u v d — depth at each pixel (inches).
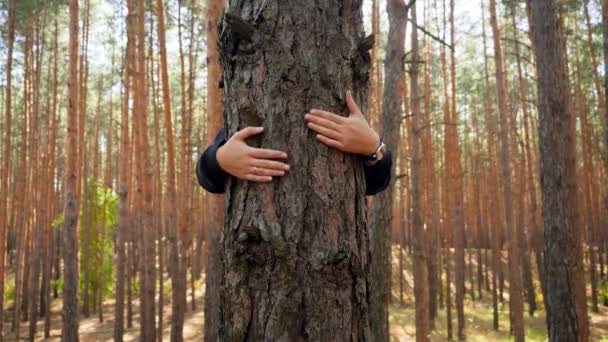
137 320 636.1
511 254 426.0
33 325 542.6
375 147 59.6
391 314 601.0
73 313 362.0
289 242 54.6
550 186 211.8
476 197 834.2
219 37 63.9
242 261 55.6
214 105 287.6
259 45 58.3
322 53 58.6
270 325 53.4
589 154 669.3
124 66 553.0
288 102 57.3
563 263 208.1
